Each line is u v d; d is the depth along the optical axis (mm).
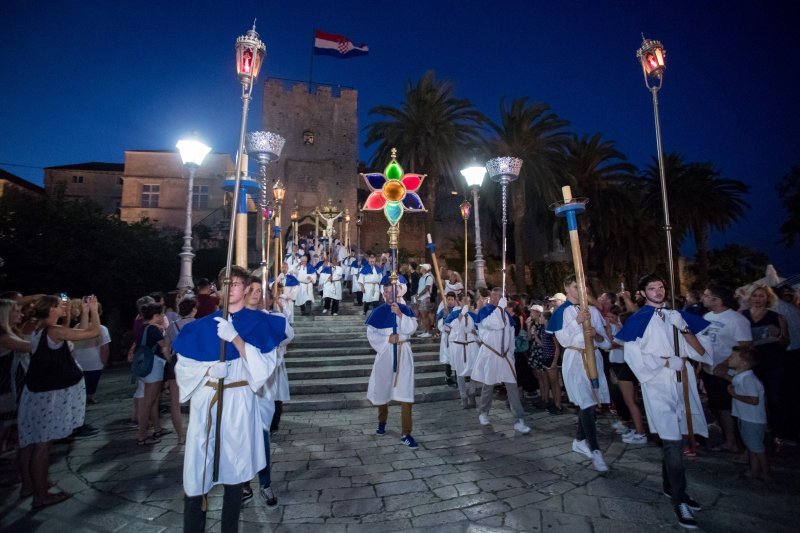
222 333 3357
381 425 6660
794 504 4258
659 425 4105
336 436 6586
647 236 26422
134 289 18844
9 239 16688
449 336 8664
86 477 5074
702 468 5227
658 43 5594
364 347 11461
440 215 36781
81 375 4875
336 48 35969
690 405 4504
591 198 25047
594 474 5043
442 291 8656
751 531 3764
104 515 4168
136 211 35562
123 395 9719
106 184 38562
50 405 4453
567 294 6004
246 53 4066
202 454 3342
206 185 36719
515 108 23031
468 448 5996
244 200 6434
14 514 4207
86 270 17594
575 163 25391
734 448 5797
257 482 4941
